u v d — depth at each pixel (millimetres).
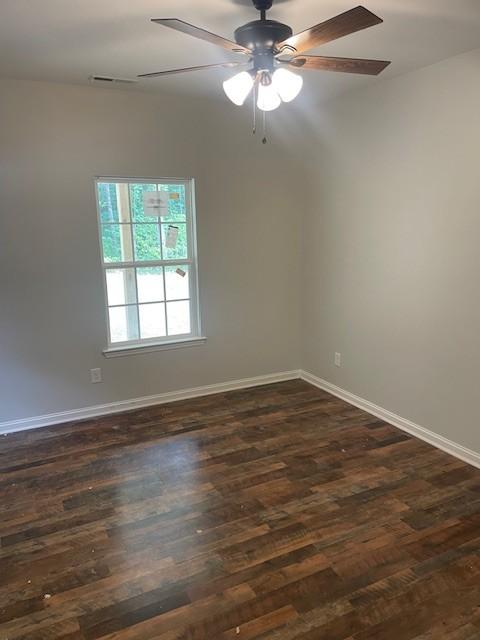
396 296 3504
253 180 4188
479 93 2740
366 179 3643
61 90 3373
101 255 3740
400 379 3562
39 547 2340
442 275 3117
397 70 3107
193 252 4121
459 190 2930
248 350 4500
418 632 1831
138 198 3857
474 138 2799
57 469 3074
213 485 2861
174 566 2195
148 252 3971
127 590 2057
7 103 3244
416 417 3459
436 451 3240
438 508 2600
